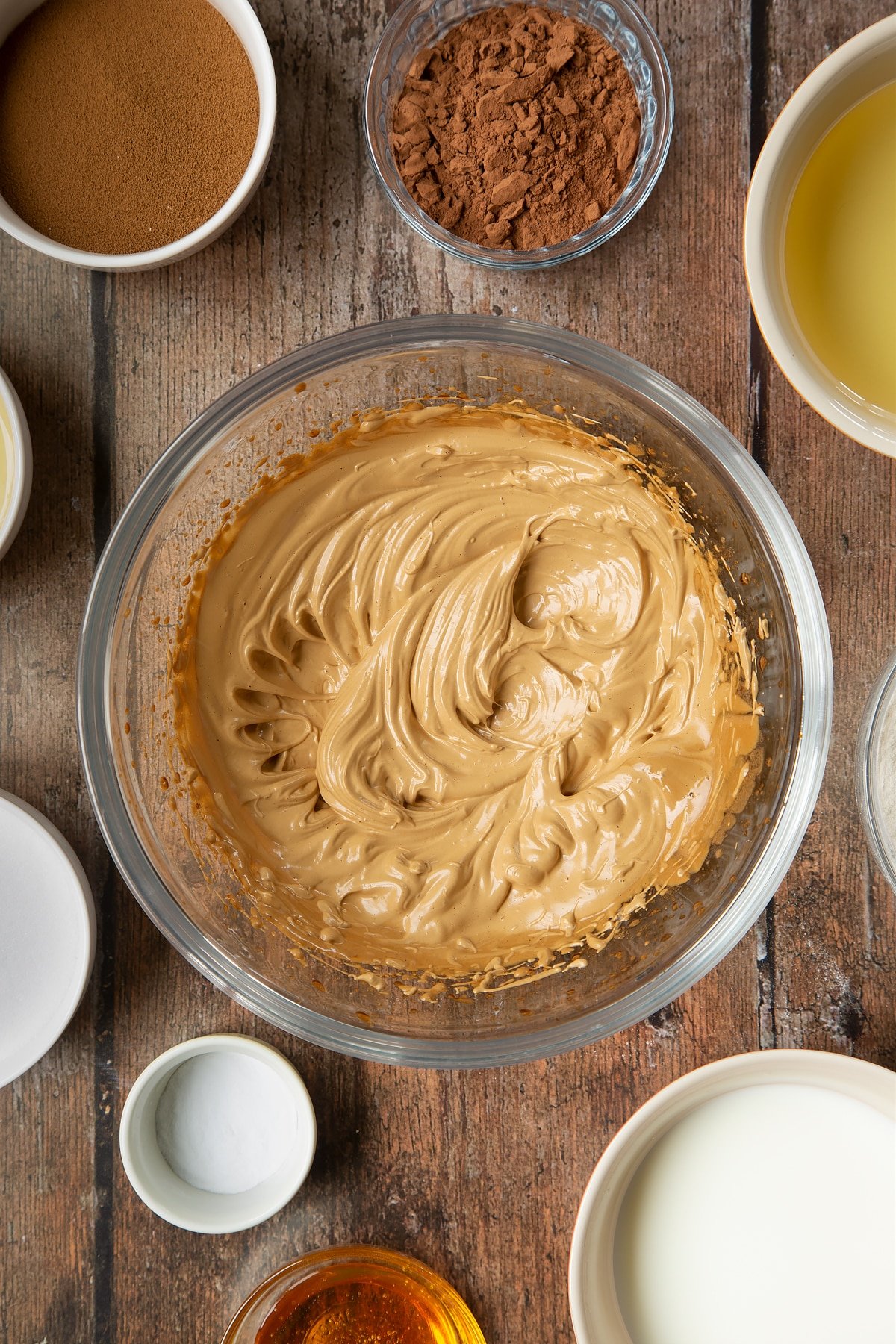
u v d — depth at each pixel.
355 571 0.67
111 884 0.67
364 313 0.66
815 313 0.63
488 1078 0.67
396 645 0.67
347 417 0.66
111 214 0.64
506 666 0.67
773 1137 0.65
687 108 0.66
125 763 0.65
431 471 0.67
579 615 0.67
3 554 0.65
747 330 0.66
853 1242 0.65
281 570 0.67
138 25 0.64
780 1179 0.65
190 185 0.64
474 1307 0.66
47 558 0.67
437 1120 0.67
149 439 0.67
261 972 0.65
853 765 0.67
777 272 0.61
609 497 0.66
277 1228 0.67
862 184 0.62
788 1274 0.65
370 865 0.66
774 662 0.65
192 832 0.66
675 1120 0.65
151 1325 0.67
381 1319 0.66
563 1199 0.66
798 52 0.66
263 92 0.63
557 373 0.65
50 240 0.64
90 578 0.67
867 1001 0.66
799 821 0.64
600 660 0.67
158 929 0.65
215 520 0.66
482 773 0.67
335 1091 0.67
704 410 0.64
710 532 0.66
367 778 0.67
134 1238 0.67
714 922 0.65
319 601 0.67
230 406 0.64
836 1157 0.65
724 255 0.66
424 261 0.66
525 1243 0.66
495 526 0.67
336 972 0.66
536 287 0.66
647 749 0.66
